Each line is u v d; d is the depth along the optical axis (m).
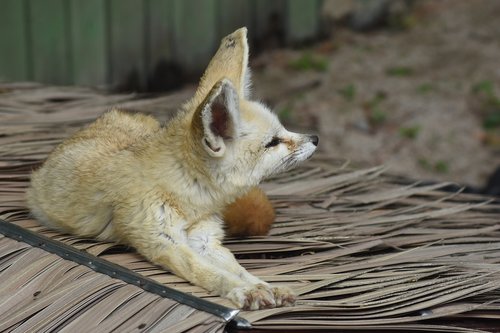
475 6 18.56
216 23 16.14
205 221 6.88
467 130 14.97
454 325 6.14
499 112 15.25
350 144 14.49
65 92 10.58
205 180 6.75
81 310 5.74
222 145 6.55
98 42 14.70
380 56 17.02
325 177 9.14
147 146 6.91
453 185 9.90
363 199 8.52
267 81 16.20
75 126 9.20
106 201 6.75
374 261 6.95
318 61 16.81
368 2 17.98
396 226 7.83
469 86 15.98
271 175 7.06
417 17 18.23
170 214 6.63
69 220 6.93
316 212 8.09
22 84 10.79
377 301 6.14
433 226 8.08
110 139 7.39
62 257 6.31
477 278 6.58
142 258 6.68
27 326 5.65
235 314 5.59
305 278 6.48
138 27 15.12
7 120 9.11
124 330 5.54
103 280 6.03
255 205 7.23
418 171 13.93
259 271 6.63
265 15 16.89
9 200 7.43
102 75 14.83
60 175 7.04
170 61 15.62
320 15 17.56
